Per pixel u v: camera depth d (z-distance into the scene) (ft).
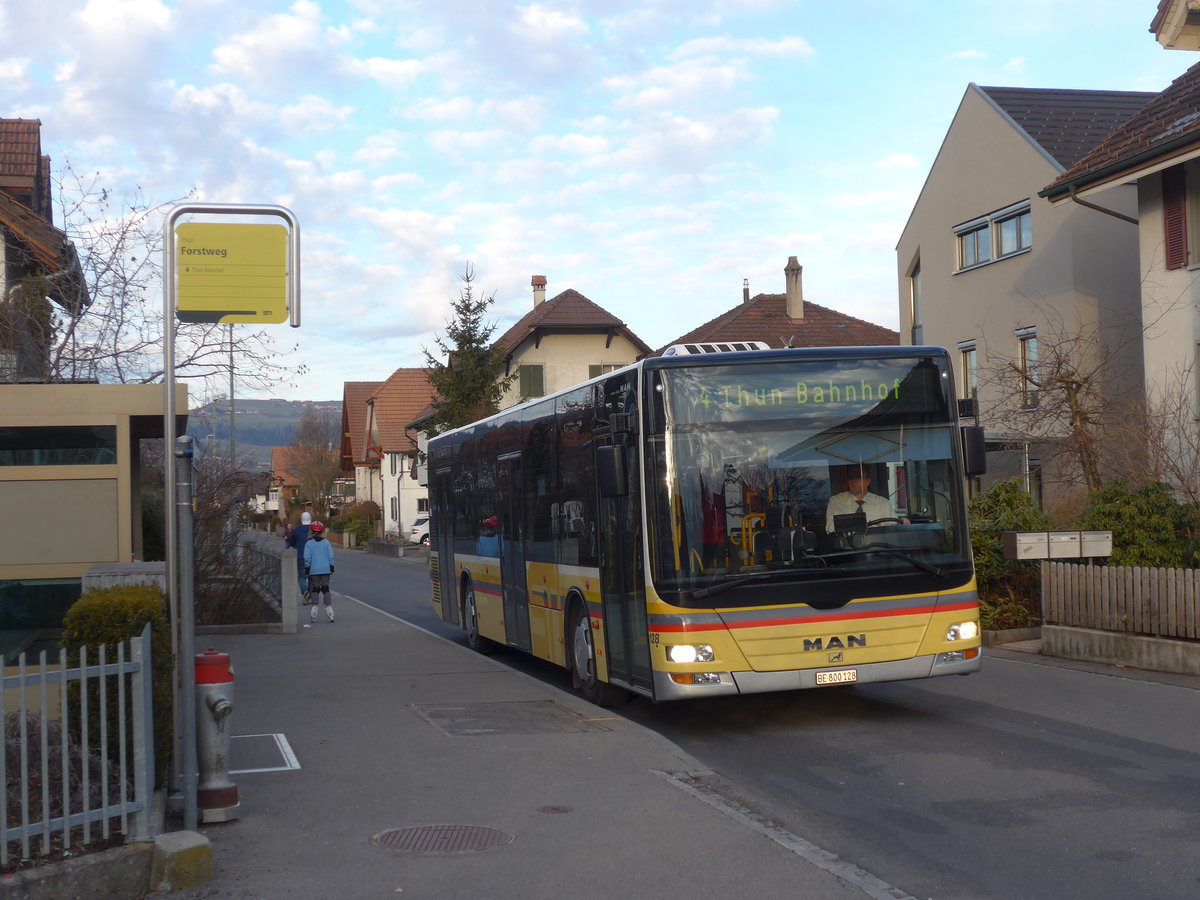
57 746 22.18
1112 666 44.93
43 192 78.23
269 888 19.81
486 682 44.62
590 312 189.26
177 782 24.40
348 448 307.99
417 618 81.41
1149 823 23.61
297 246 25.39
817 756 31.12
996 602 54.24
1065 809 24.85
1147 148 64.49
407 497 233.35
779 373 34.24
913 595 33.86
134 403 32.91
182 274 24.98
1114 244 83.51
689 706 40.06
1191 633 42.34
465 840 22.53
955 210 96.32
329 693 41.68
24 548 32.50
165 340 24.23
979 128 93.04
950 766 29.25
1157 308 69.00
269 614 69.72
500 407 182.70
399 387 257.75
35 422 32.50
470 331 159.02
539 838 22.66
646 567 33.50
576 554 41.11
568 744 31.71
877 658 33.47
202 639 62.44
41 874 18.66
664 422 33.73
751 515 33.42
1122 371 77.41
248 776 27.99
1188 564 48.98
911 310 108.68
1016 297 88.99
